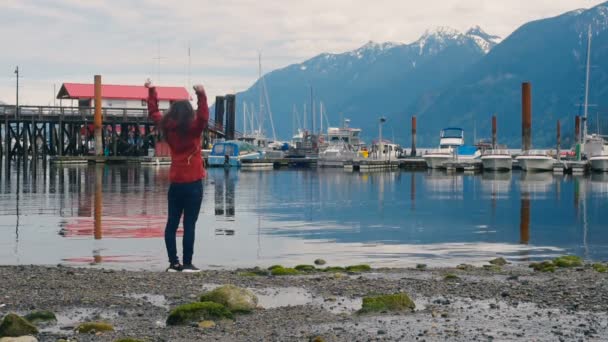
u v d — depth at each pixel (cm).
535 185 5616
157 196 3991
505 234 2578
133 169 7206
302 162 9944
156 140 9150
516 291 1187
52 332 935
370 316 1005
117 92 10119
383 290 1218
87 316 1029
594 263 1753
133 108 9175
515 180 6378
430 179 6550
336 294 1187
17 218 2848
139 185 4884
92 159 8431
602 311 1020
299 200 4059
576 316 990
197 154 1466
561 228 2764
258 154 9481
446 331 906
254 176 6875
